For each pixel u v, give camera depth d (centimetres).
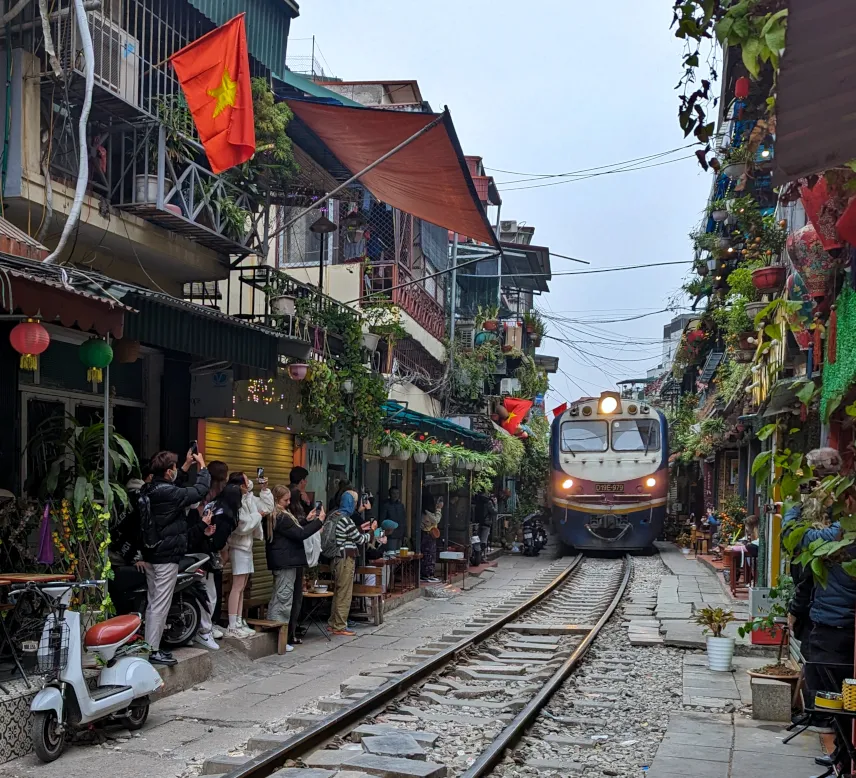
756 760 661
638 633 1252
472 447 2341
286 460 1415
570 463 2655
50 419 863
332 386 1320
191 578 899
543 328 3816
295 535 1096
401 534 1712
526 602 1548
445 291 2800
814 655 668
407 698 858
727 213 1504
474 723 778
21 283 653
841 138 367
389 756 656
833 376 698
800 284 850
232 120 1086
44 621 675
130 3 1127
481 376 2795
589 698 894
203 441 1161
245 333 1026
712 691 898
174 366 1149
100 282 776
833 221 607
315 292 1375
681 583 1886
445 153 1281
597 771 665
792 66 345
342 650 1110
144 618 876
